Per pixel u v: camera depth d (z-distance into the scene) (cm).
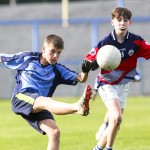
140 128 3183
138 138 2759
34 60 1838
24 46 6994
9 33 7088
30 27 7075
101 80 2072
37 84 1828
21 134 3050
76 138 2802
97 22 6169
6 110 4634
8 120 3844
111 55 1808
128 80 2111
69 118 3888
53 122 1755
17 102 1794
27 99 1764
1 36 7094
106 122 2405
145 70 5934
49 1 7894
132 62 2095
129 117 3809
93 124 3481
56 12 7744
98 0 7644
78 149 2423
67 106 1628
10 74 6100
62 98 5688
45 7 7819
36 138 2861
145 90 5925
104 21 6144
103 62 1812
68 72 1872
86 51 6831
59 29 7075
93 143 2608
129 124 3400
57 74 1869
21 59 1844
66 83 1886
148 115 3922
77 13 7556
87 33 6975
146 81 5934
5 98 6116
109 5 7531
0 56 1850
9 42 7044
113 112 1942
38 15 7744
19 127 3403
